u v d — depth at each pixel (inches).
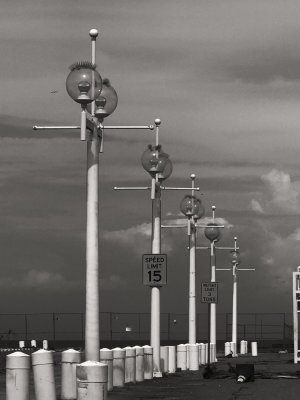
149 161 2069.4
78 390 1076.5
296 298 3080.7
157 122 2098.9
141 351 1914.4
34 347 3969.0
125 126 1593.3
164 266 2015.3
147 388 1726.1
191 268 2701.8
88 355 1421.0
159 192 2122.3
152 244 2126.0
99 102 1546.5
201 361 2952.8
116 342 5442.9
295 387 1780.3
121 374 1718.8
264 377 2092.8
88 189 1467.8
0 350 3444.9
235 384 1875.0
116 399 1481.3
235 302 4357.8
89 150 1478.8
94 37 1526.8
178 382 1926.7
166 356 2313.0
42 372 1279.5
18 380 1230.3
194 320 2689.5
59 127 1444.4
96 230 1451.8
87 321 1427.2
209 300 2411.4
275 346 5083.7
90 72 1429.6
